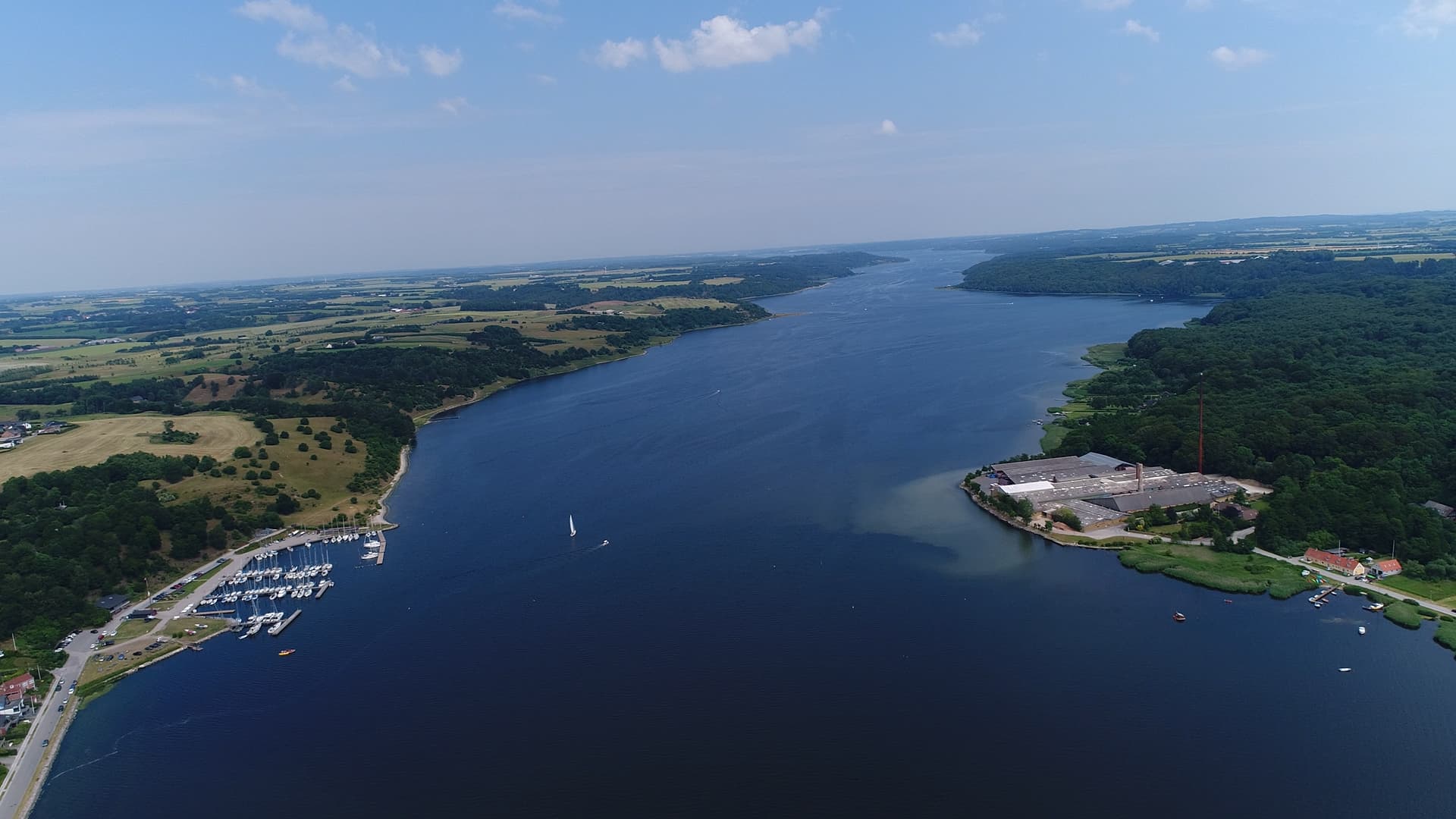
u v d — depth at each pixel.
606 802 104.06
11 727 126.81
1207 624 139.88
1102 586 155.12
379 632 150.88
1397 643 132.25
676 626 145.75
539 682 131.25
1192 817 97.19
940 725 115.38
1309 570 157.75
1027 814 98.50
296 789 110.00
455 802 105.56
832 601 152.12
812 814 100.19
